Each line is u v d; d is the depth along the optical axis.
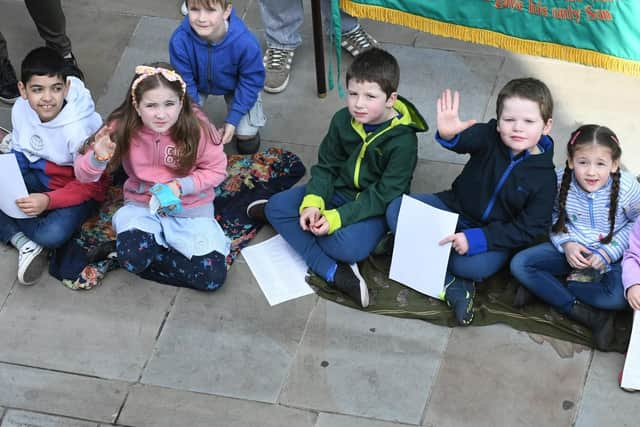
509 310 3.92
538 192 3.78
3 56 4.75
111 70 5.03
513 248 3.91
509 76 4.84
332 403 3.69
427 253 3.90
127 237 3.96
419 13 4.42
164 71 3.76
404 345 3.85
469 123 3.74
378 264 4.11
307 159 4.57
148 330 3.96
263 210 4.23
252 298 4.04
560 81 4.78
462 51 4.97
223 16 4.10
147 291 4.09
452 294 3.90
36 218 4.17
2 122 4.82
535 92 3.62
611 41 4.16
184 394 3.74
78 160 3.98
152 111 3.78
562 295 3.82
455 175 4.45
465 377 3.74
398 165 3.96
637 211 3.82
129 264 3.94
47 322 4.00
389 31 5.10
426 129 3.97
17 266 4.21
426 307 3.96
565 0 4.12
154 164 4.02
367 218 4.02
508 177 3.79
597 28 4.15
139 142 3.95
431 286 3.94
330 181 4.14
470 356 3.80
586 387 3.68
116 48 5.13
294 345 3.88
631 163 4.41
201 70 4.30
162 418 3.67
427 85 4.84
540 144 3.80
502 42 4.37
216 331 3.94
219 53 4.21
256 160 4.54
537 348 3.80
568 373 3.73
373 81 3.80
